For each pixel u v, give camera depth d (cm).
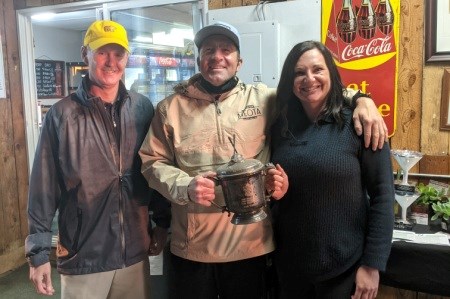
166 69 311
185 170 152
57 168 158
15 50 335
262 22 235
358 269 141
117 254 159
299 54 145
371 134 136
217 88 154
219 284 158
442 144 216
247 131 152
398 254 177
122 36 155
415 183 223
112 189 157
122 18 315
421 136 220
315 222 141
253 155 152
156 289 187
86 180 153
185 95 156
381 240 136
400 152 203
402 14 216
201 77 158
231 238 150
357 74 225
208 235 150
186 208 153
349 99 150
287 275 151
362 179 142
